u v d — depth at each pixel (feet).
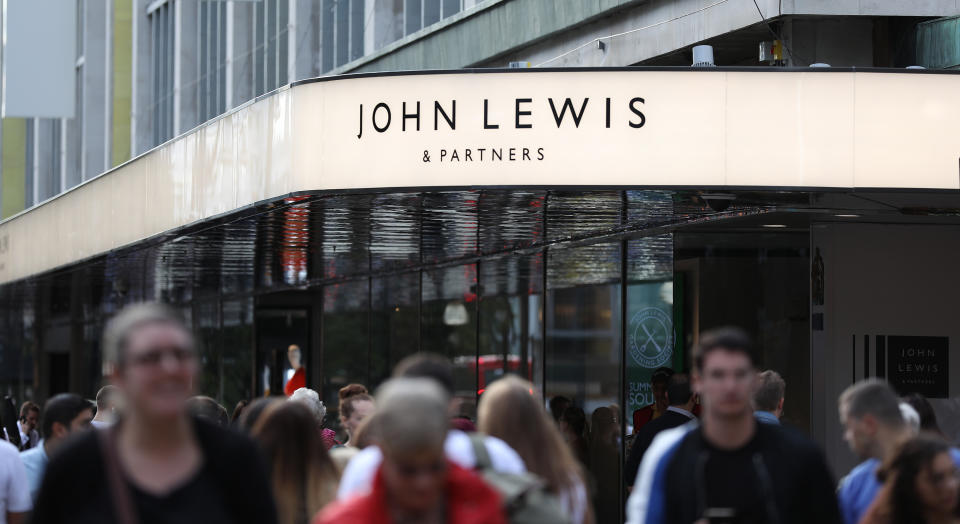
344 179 40.22
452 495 16.19
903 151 37.45
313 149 40.96
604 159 37.99
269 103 43.93
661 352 49.08
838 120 37.50
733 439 19.07
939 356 47.14
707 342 19.15
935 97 37.50
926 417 29.19
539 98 38.29
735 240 47.98
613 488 51.60
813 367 46.93
